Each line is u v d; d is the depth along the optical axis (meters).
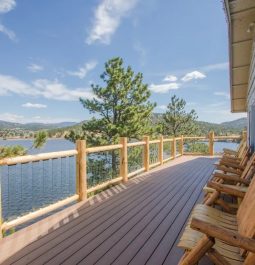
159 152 9.47
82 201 4.49
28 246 2.76
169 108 20.89
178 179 6.64
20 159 3.19
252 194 2.12
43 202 3.82
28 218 3.29
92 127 12.38
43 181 4.24
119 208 4.14
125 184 6.03
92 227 3.31
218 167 4.49
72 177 5.04
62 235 3.05
